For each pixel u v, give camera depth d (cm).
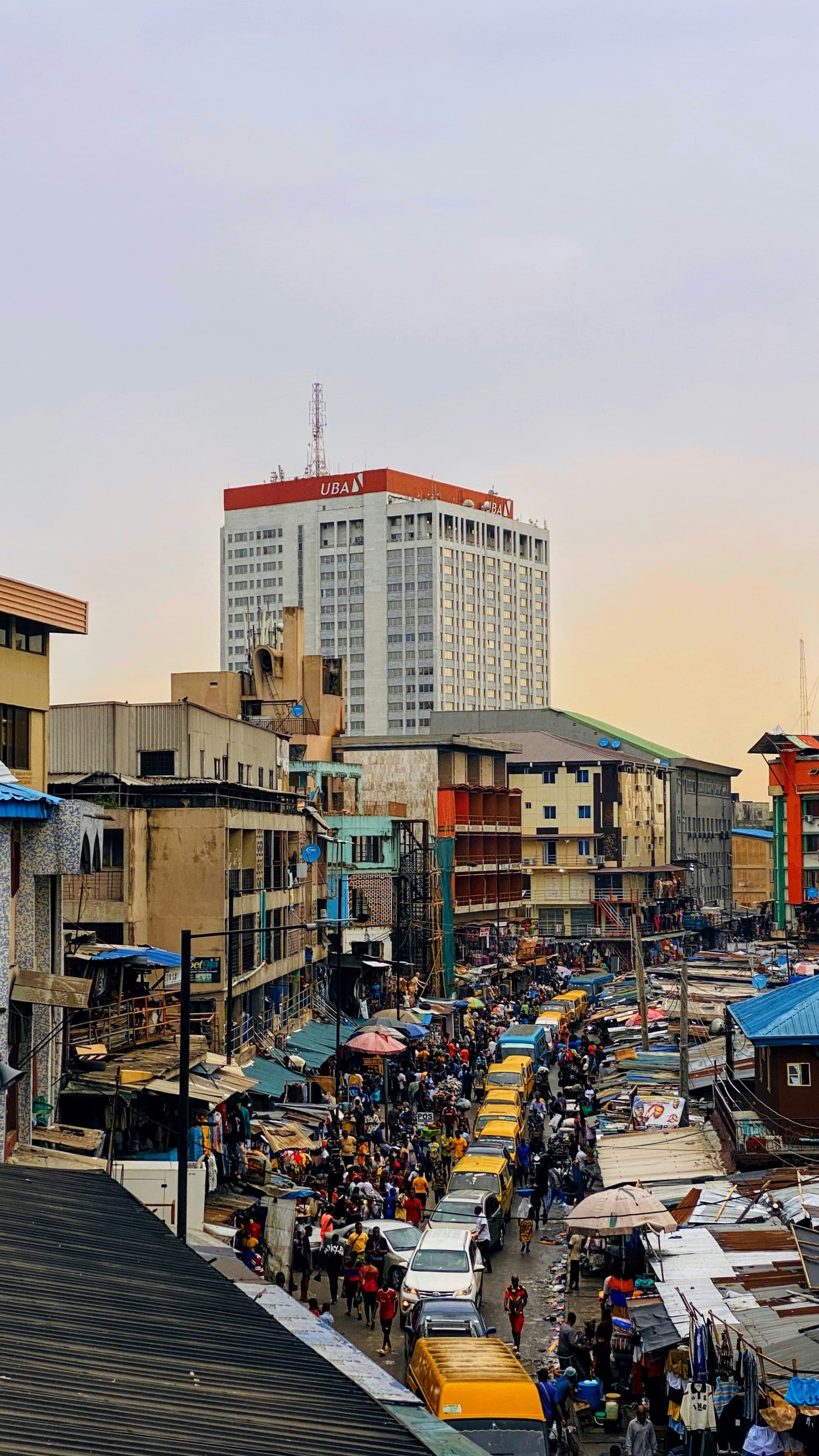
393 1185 3844
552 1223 3959
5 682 3912
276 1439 1052
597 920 11156
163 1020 3691
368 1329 2991
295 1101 4544
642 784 12419
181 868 4522
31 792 2623
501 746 10400
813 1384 1898
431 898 8069
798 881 9350
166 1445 985
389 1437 1122
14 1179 1833
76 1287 1372
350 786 8300
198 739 5406
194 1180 2783
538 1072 5722
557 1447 2286
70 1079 3055
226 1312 1409
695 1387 2153
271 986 5425
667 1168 3466
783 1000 4072
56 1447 938
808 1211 2752
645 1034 5478
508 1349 2328
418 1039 5731
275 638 8925
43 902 2939
